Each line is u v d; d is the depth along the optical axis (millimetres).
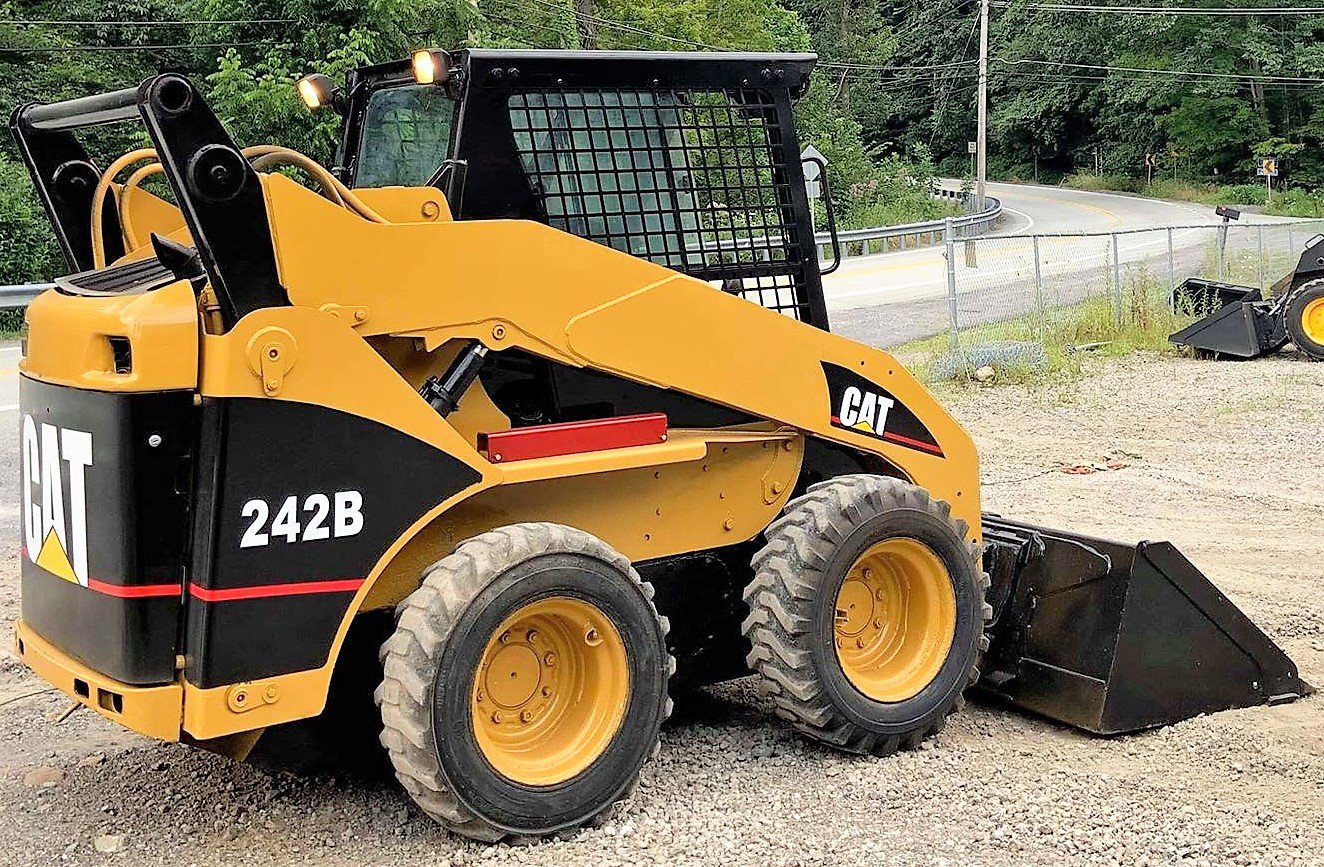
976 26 76500
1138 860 3941
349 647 4027
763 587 4504
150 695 3564
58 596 3846
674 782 4484
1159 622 5055
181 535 3574
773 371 4590
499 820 3893
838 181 48188
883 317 18938
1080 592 5105
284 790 4438
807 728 4582
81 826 4184
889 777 4551
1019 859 3949
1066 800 4359
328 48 22094
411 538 3957
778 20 49500
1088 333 16688
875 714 4641
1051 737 4992
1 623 6316
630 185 4547
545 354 4090
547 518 4305
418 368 4023
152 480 3520
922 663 4836
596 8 38656
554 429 4148
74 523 3715
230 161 3451
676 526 4582
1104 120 68625
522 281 4020
